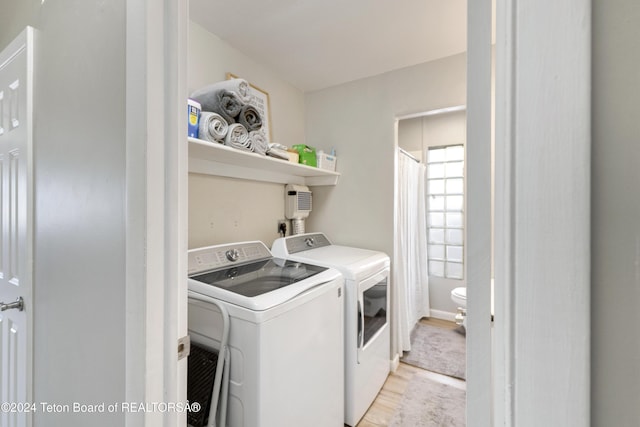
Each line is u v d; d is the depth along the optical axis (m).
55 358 0.95
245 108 1.57
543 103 0.32
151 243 0.66
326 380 1.38
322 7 1.52
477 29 0.39
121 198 0.70
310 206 2.46
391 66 2.12
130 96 0.66
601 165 0.31
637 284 0.30
